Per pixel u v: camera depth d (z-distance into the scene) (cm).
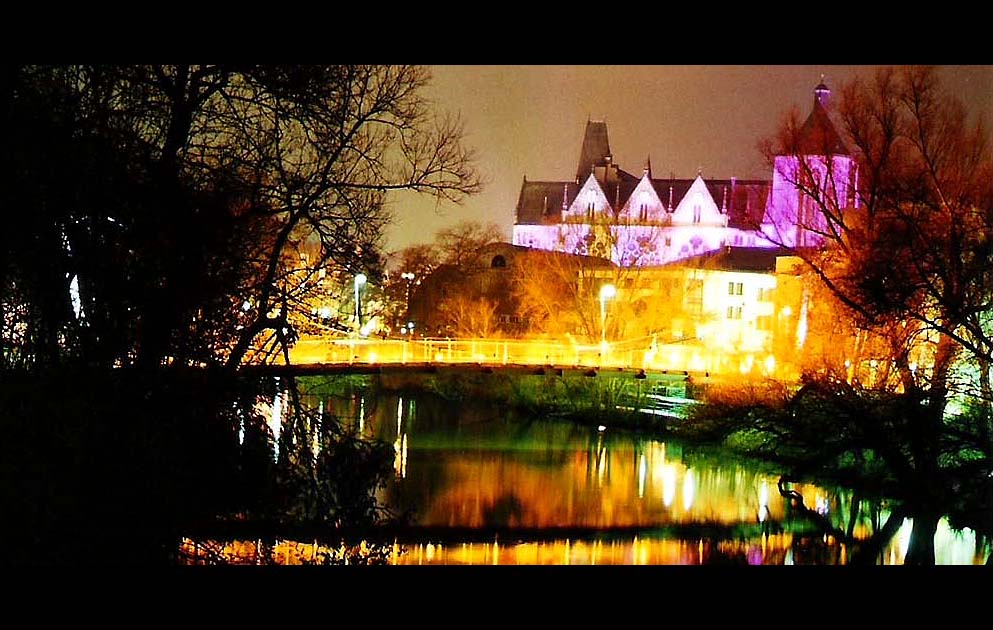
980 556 2388
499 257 6925
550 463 3516
